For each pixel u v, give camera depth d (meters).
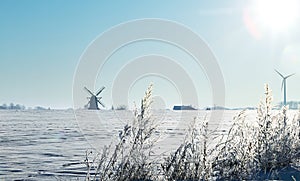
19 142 19.50
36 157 13.77
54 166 11.55
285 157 8.54
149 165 7.47
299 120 9.84
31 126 34.34
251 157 8.12
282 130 9.11
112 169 6.99
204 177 7.27
